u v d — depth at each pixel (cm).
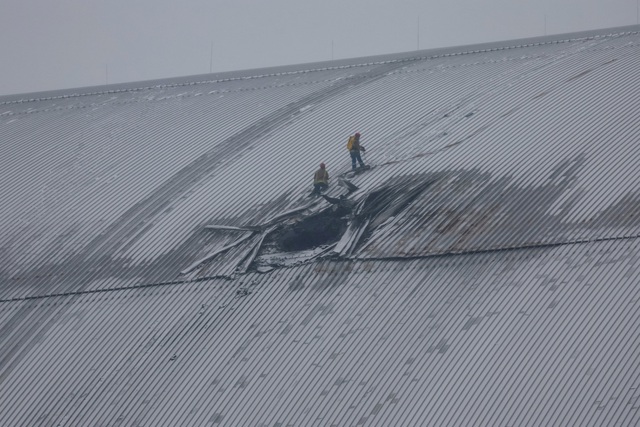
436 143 9969
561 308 7338
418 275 8212
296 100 11869
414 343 7550
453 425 6806
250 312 8469
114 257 9712
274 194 9875
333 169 10012
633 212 8081
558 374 6825
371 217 9081
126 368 8331
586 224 8150
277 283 8700
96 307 9125
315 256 8844
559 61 11269
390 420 7025
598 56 11088
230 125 11562
